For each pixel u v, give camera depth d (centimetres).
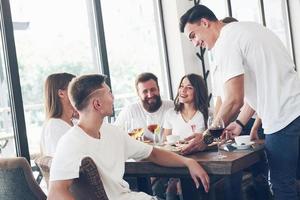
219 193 307
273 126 228
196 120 348
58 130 264
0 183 215
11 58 340
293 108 226
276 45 234
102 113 203
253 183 323
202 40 263
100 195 184
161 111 384
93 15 439
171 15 523
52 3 396
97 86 203
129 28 482
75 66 418
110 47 452
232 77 235
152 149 232
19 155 339
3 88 342
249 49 233
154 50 524
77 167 186
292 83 231
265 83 231
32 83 362
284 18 827
